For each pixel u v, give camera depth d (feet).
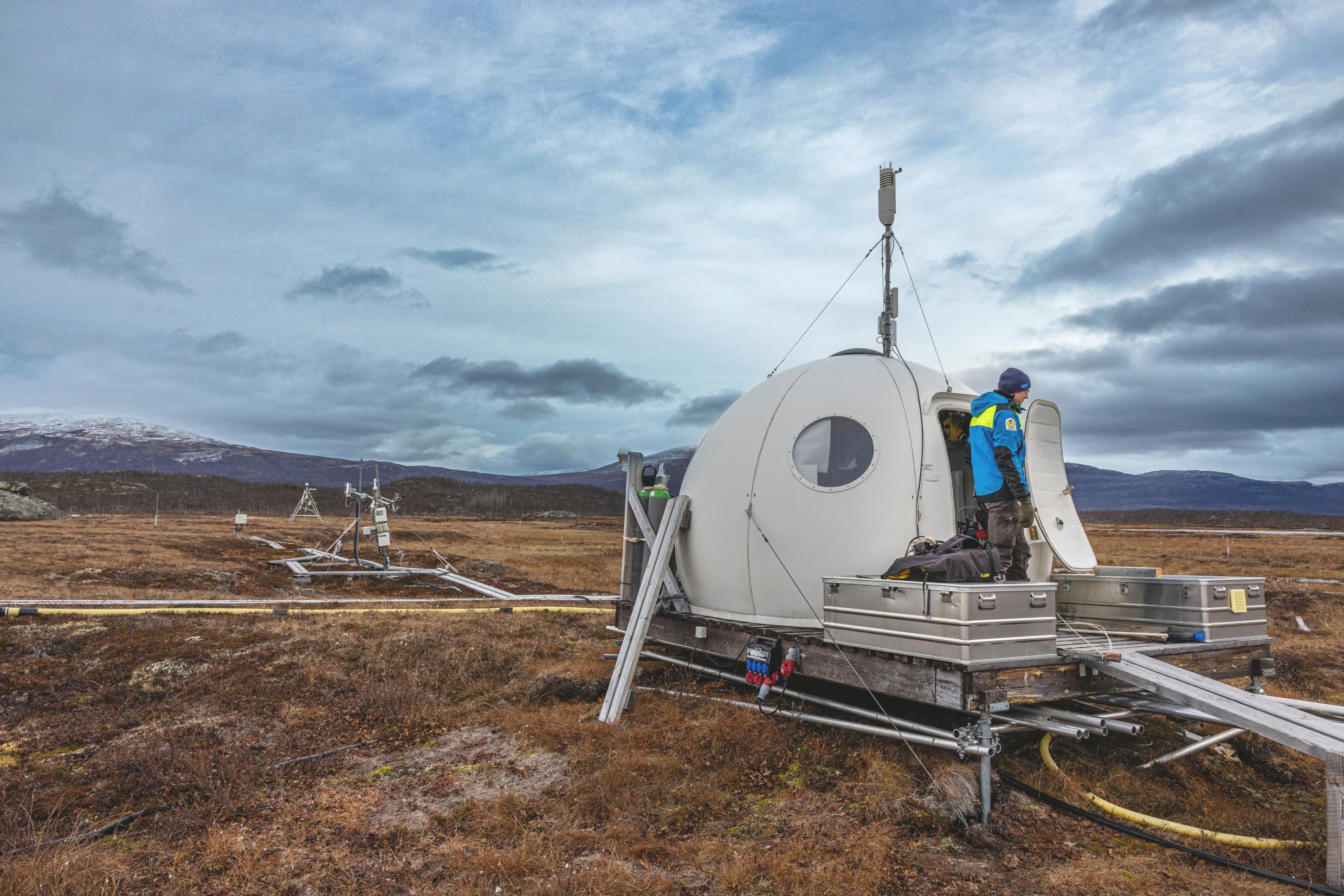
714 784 15.61
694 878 12.01
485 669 25.82
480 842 13.43
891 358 23.77
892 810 13.70
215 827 14.21
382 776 17.02
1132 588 17.74
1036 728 13.78
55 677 24.57
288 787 16.47
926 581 14.89
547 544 120.98
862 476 19.26
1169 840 13.10
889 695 15.12
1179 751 15.99
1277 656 29.76
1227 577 17.02
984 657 13.53
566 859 12.71
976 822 13.46
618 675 20.43
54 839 13.89
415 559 72.49
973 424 17.60
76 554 54.29
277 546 75.20
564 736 18.43
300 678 24.29
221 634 28.94
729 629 20.08
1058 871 12.03
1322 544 124.88
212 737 19.61
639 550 25.31
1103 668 14.24
